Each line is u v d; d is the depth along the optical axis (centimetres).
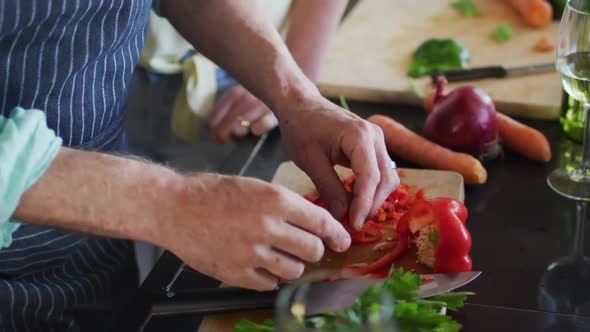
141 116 197
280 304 86
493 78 163
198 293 107
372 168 108
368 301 81
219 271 96
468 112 138
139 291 112
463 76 163
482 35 184
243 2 134
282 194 94
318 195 131
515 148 143
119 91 127
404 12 197
